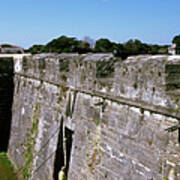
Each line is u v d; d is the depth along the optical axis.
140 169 7.62
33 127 15.31
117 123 8.68
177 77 6.98
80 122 10.74
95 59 9.92
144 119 7.61
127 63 8.16
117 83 8.66
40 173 13.51
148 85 7.41
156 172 7.07
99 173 9.30
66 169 12.22
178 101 6.57
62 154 12.37
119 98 8.58
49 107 13.62
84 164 10.15
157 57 7.35
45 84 14.52
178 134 6.55
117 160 8.55
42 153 13.66
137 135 7.82
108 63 9.38
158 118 7.15
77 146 10.76
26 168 15.27
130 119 8.14
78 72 11.00
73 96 11.34
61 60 12.62
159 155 7.03
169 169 6.73
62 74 12.46
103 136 9.32
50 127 13.20
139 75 7.70
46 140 13.40
